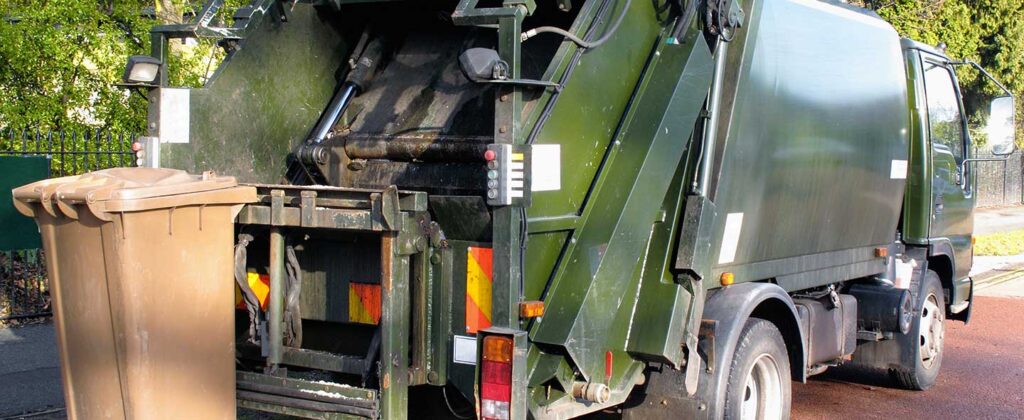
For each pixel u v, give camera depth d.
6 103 9.94
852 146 6.64
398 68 5.67
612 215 4.48
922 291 7.63
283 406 4.28
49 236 4.19
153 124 5.03
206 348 4.23
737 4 5.15
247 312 4.96
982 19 25.05
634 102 4.62
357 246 4.55
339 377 4.59
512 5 3.88
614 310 4.54
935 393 7.68
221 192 4.17
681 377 4.98
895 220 7.51
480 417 3.92
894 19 18.89
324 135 5.48
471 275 4.09
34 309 9.07
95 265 4.02
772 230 5.80
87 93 10.55
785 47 5.75
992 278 14.52
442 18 5.54
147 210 3.94
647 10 4.74
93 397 4.12
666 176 4.77
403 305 4.06
